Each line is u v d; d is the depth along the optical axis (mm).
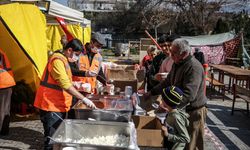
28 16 6199
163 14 35969
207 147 5707
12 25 5734
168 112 3424
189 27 34969
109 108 3781
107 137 3074
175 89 3301
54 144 2742
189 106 3689
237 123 7508
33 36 6277
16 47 6281
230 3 33031
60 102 4211
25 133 5934
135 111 4379
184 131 3336
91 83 5430
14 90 6855
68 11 9844
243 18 31672
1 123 5469
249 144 5980
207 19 33562
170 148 3869
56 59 3951
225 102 10047
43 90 4230
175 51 3439
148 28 37562
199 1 32938
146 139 3941
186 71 3438
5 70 5383
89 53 5770
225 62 21750
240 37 21797
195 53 11859
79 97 3840
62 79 3885
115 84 6238
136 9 38656
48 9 7887
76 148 2713
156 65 5422
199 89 3637
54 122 4215
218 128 7008
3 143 5371
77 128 3195
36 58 6223
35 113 7113
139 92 5703
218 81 12156
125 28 41125
